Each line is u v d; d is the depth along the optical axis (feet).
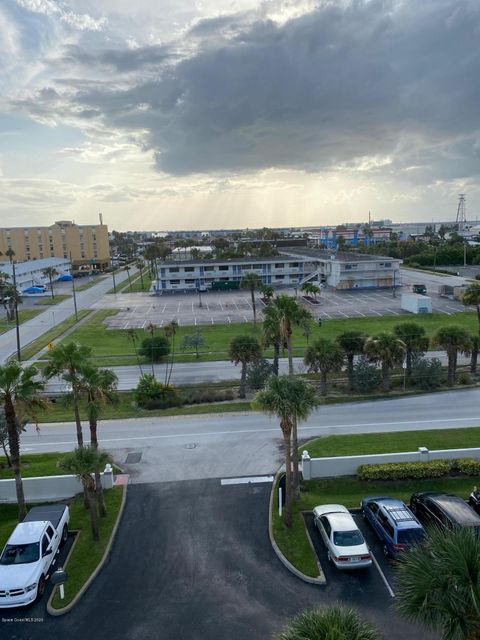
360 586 57.41
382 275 342.44
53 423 115.96
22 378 70.08
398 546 59.82
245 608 54.49
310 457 88.12
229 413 117.39
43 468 88.48
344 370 150.92
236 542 66.69
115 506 76.38
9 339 219.61
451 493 77.05
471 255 474.08
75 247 546.67
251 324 234.79
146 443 100.99
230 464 89.81
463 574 33.45
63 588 57.52
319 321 223.71
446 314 239.50
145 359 177.17
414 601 34.99
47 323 255.50
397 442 94.12
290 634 35.14
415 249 516.73
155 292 364.99
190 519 72.49
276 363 137.59
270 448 96.12
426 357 164.86
